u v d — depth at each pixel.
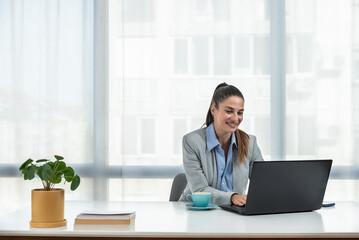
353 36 3.51
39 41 3.55
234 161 2.36
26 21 3.55
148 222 1.75
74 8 3.55
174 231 1.58
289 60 3.54
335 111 3.52
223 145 2.42
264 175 1.86
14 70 3.54
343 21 3.53
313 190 1.99
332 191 3.51
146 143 3.54
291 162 1.91
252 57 3.55
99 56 3.54
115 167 3.55
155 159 3.54
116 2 3.56
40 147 3.54
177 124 3.55
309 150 3.53
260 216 1.88
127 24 3.55
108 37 3.55
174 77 3.56
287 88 3.53
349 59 3.52
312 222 1.75
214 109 2.40
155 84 3.55
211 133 2.36
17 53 3.55
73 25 3.55
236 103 2.31
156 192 3.53
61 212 1.71
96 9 3.54
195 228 1.63
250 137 2.47
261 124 3.53
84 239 1.62
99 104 3.53
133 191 3.52
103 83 3.54
